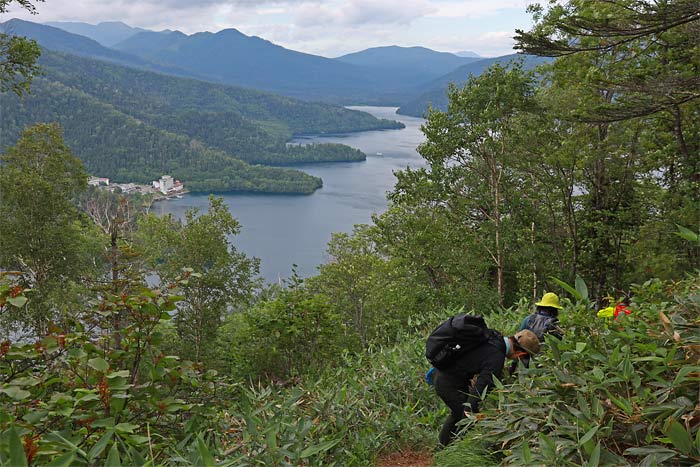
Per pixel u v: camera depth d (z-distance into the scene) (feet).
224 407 13.93
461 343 13.93
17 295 11.10
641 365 9.71
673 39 44.09
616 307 12.12
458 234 87.20
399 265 93.56
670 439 7.41
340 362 35.27
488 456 11.27
